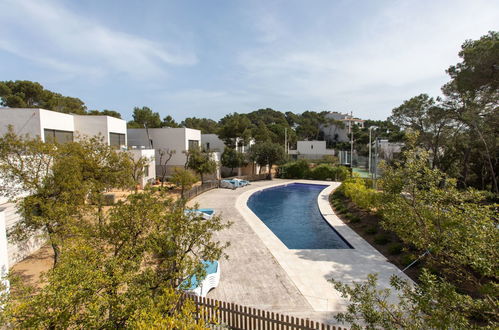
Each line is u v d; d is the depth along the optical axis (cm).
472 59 1393
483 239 432
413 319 385
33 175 932
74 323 395
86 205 953
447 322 347
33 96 3312
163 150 3281
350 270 1023
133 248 558
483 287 412
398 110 2403
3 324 375
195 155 2836
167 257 604
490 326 362
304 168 4106
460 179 2355
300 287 893
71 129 2122
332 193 2786
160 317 404
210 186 2953
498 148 1841
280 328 668
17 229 891
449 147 2230
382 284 905
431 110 2117
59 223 847
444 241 503
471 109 1650
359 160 4834
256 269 1027
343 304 794
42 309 388
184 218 654
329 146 7631
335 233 1568
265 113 9494
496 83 1407
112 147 1308
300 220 1983
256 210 2305
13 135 958
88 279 407
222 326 629
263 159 3825
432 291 381
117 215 600
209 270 900
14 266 985
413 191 601
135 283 483
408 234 650
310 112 9900
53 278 405
